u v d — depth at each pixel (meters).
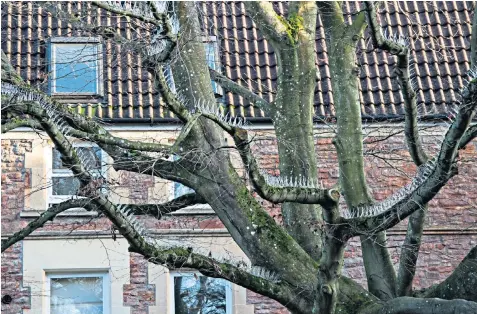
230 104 30.81
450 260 30.91
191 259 17.36
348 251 30.83
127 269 30.36
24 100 16.89
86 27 19.22
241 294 30.23
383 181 30.83
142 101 30.69
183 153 17.94
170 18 18.62
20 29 31.70
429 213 31.05
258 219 18.27
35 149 30.64
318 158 31.11
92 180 16.98
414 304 17.34
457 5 33.50
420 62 31.92
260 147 30.61
